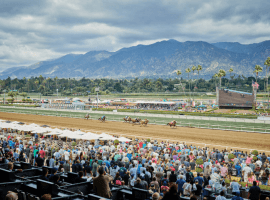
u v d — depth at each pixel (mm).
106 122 51875
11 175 7938
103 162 14070
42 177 8242
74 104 79562
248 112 68688
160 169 13398
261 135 36531
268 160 18719
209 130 41531
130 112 63250
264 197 9492
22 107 85188
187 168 12648
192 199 6250
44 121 53438
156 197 6590
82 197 6496
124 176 12336
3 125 34406
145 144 24859
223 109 77125
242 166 16000
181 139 34344
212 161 17297
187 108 81438
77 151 18641
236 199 8586
